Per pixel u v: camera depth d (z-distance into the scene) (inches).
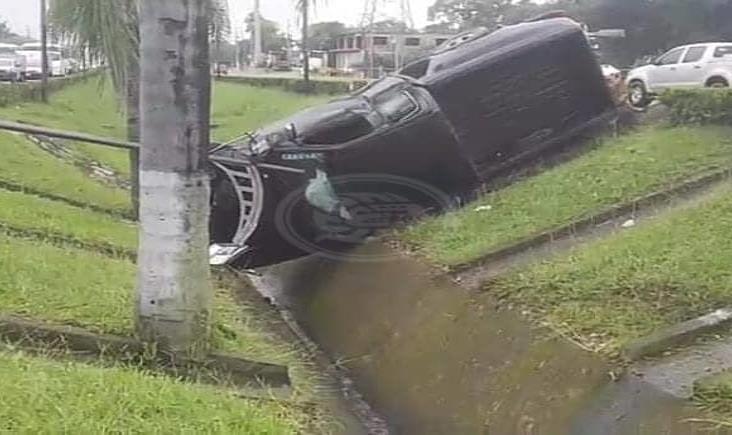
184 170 246.8
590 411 228.8
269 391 251.4
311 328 373.7
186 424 196.5
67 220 444.8
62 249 370.6
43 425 181.0
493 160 466.0
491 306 304.8
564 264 332.8
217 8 566.9
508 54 470.6
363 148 433.4
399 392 293.4
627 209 393.4
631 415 219.0
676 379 227.0
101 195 578.6
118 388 208.8
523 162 476.4
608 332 262.7
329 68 1967.3
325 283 425.7
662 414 212.7
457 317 311.6
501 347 277.6
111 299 286.7
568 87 489.4
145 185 248.2
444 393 277.7
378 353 328.5
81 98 1186.0
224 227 432.1
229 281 424.8
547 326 274.2
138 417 194.4
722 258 308.0
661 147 469.7
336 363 326.6
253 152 434.3
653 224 363.9
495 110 463.8
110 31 491.5
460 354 289.1
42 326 247.0
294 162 429.4
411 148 441.1
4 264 309.1
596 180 434.0
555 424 232.5
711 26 1453.0
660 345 247.3
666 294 286.4
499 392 259.1
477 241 386.9
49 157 679.1
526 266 341.1
